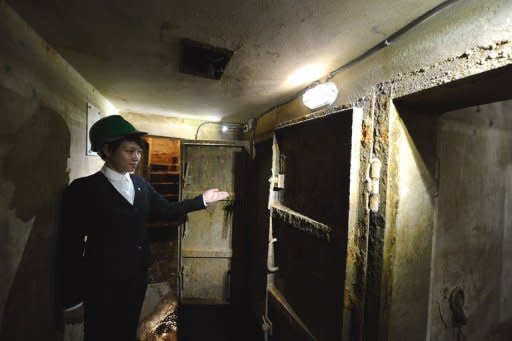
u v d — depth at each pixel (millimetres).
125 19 843
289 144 1511
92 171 1647
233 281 2318
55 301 1101
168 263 3225
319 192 1178
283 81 1424
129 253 1165
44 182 995
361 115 970
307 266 1248
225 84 1527
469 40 646
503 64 575
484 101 839
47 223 1022
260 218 2066
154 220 1499
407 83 805
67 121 1223
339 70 1170
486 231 1271
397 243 890
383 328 873
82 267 1087
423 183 956
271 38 946
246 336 1955
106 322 1111
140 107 2254
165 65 1256
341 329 960
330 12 766
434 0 694
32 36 903
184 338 1909
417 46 786
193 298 2297
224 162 2256
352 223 952
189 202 1586
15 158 808
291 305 1401
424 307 1002
